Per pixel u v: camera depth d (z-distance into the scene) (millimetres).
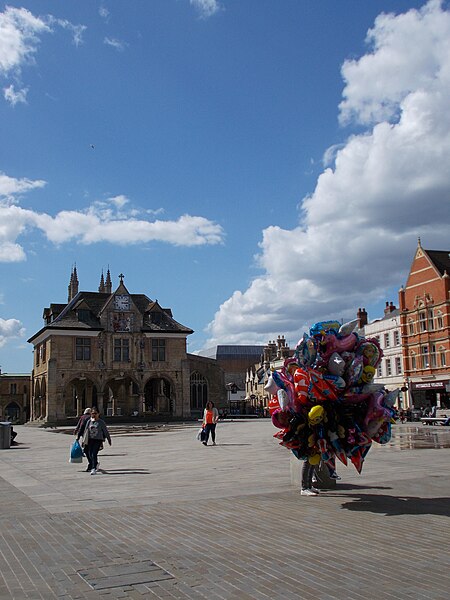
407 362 56312
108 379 64062
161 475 15320
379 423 10906
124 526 8938
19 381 97688
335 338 11086
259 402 93312
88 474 15953
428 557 6988
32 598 5773
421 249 55281
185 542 7879
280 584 6086
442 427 37688
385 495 11367
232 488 12617
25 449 26688
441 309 52344
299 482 12805
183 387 66438
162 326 67188
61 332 62875
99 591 5953
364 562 6820
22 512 10273
